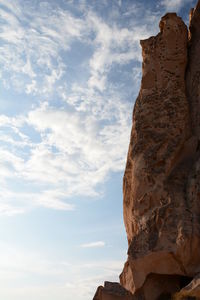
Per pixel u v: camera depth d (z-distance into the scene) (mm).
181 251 14227
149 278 15039
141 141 17109
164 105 17531
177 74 18109
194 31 19438
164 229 14828
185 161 16516
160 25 19391
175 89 17781
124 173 18156
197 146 16688
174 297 13688
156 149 16656
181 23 18859
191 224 14539
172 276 15094
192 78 18062
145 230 15375
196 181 15281
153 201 15820
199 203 14898
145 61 18797
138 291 15086
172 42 18609
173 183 15836
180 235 14359
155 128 17172
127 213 17547
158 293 14922
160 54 18547
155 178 16125
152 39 18984
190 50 18938
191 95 17812
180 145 16609
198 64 18156
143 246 15094
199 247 14203
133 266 15102
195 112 17344
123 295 15023
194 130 17078
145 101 17938
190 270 14203
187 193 15406
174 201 15297
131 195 17031
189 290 12891
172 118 17156
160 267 14641
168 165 16219
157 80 18188
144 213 15859
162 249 14547
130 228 17062
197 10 19734
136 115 17875
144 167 16453
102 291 15172
